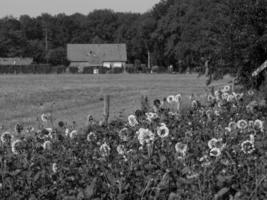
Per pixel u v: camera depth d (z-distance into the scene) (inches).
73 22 7559.1
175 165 301.7
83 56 6422.2
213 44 810.2
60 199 275.7
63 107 1298.0
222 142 352.2
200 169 290.4
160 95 1769.2
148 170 296.4
